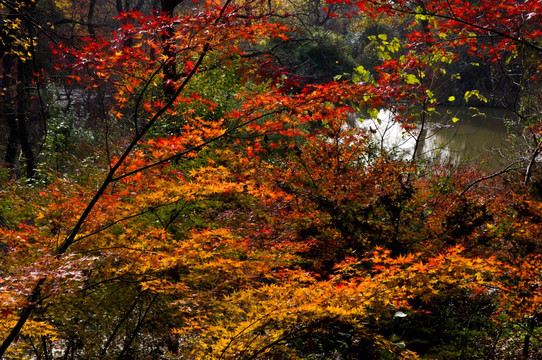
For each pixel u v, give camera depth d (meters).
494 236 5.96
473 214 6.12
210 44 3.70
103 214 4.13
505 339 6.25
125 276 4.00
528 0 5.80
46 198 5.97
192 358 3.92
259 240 5.06
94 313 4.47
